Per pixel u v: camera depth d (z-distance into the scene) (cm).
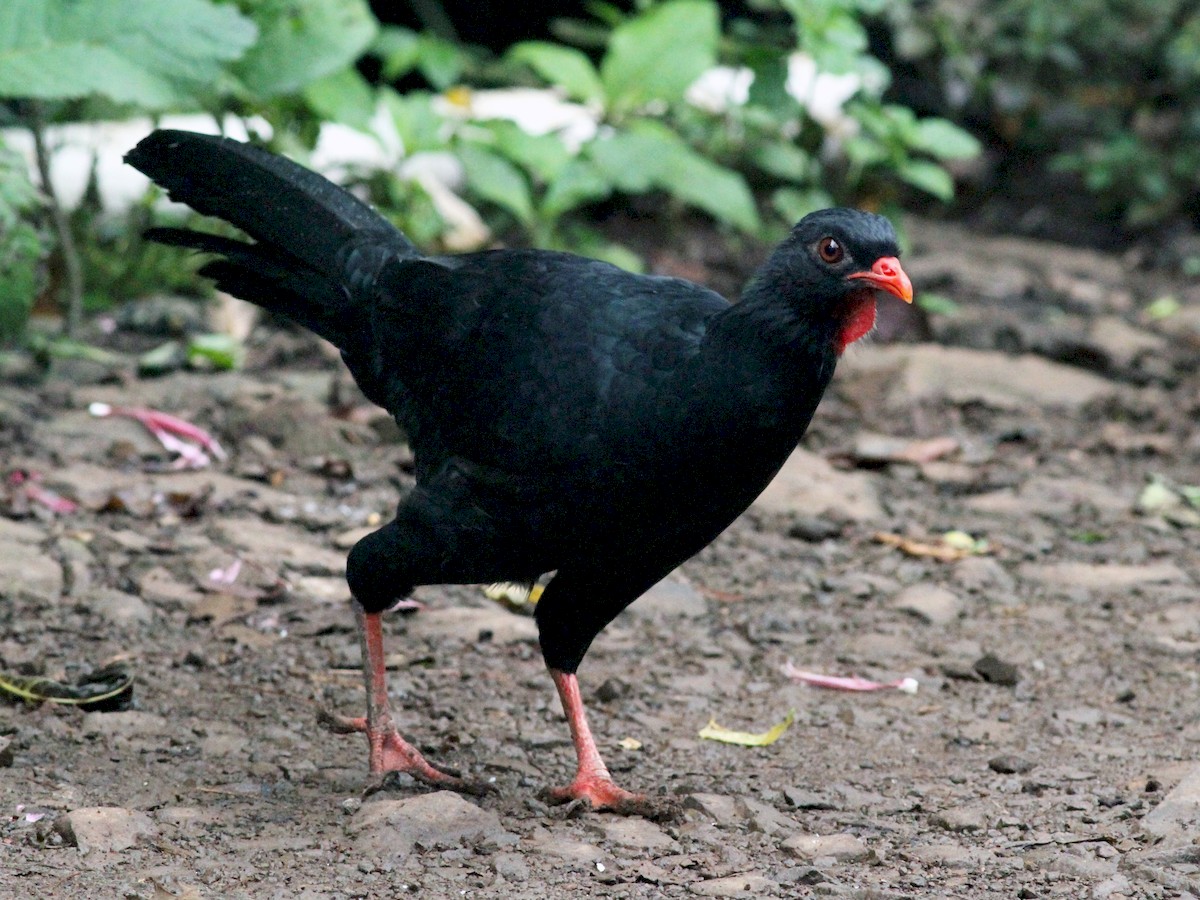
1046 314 1759
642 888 668
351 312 822
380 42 1778
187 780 770
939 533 1216
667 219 1975
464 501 745
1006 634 1041
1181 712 920
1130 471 1366
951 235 2106
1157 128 2122
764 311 698
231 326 1500
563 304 740
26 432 1226
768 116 1803
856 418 1455
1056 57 2094
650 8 1784
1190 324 1775
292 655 942
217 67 1205
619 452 707
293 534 1113
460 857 694
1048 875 689
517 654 970
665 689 936
